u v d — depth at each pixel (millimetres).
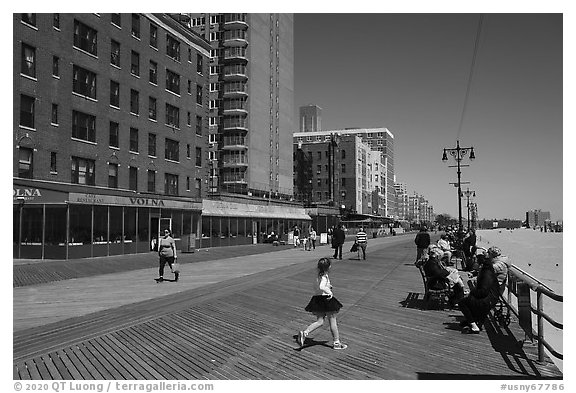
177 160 43500
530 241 81500
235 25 74688
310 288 15555
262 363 7516
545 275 32469
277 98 83875
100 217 30500
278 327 9922
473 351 8141
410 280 18062
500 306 10711
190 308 11984
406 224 180750
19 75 27656
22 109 27969
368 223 103562
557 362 7961
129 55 37094
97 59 33719
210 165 78000
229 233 48719
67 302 13094
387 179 172250
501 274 10562
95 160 33469
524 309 8625
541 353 7492
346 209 106312
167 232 17922
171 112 42875
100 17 34062
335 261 27234
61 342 8711
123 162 36188
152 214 36000
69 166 31109
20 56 27750
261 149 77812
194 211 42219
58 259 27703
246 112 74625
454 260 23531
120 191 34531
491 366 7320
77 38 32125
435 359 7695
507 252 53469
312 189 120688
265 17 80000
